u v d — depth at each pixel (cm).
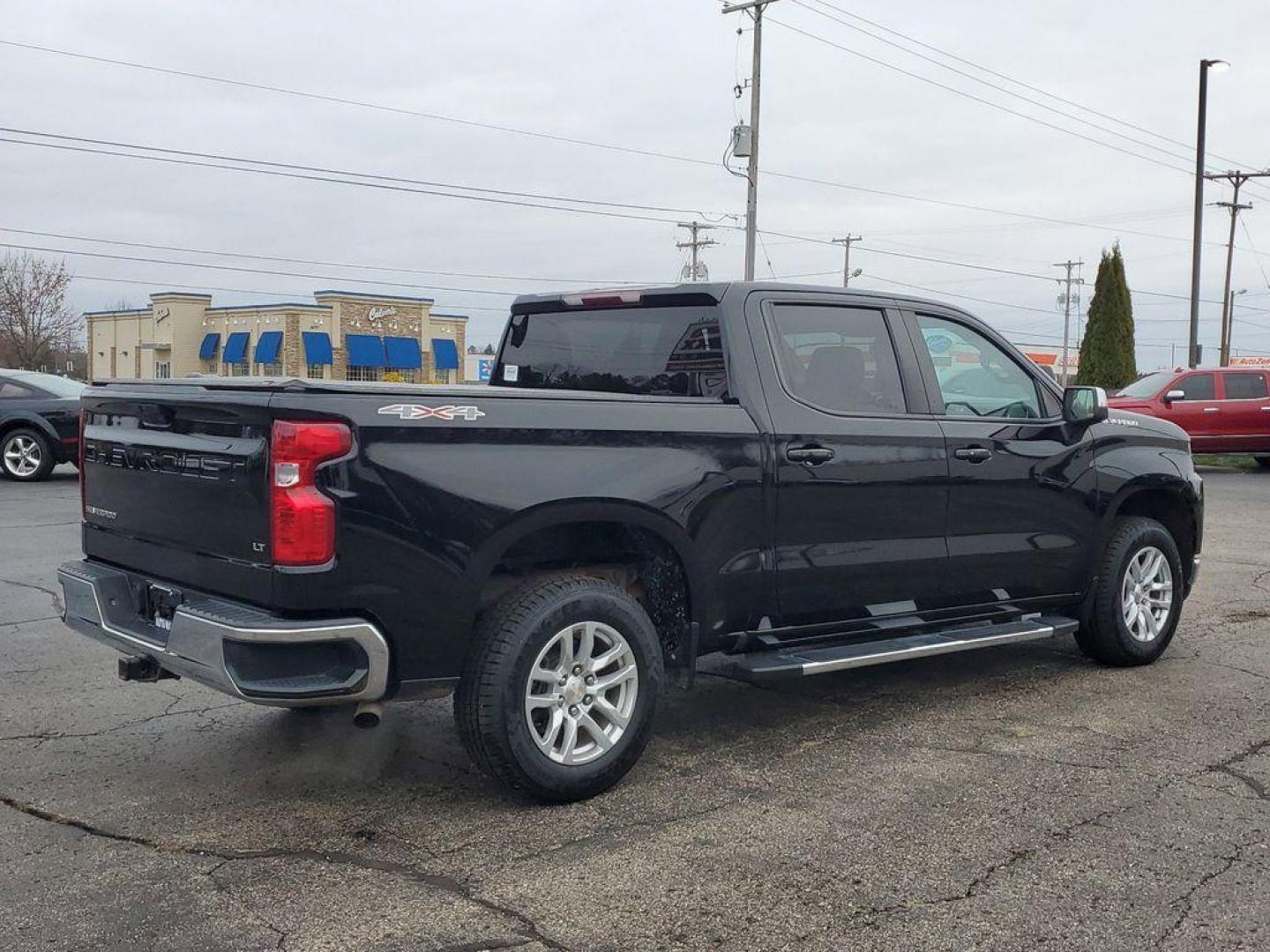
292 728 545
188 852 403
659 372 536
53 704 579
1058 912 360
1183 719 566
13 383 1580
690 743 527
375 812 441
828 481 520
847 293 553
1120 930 349
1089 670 664
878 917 357
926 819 435
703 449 483
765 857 400
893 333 566
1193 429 2027
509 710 426
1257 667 671
